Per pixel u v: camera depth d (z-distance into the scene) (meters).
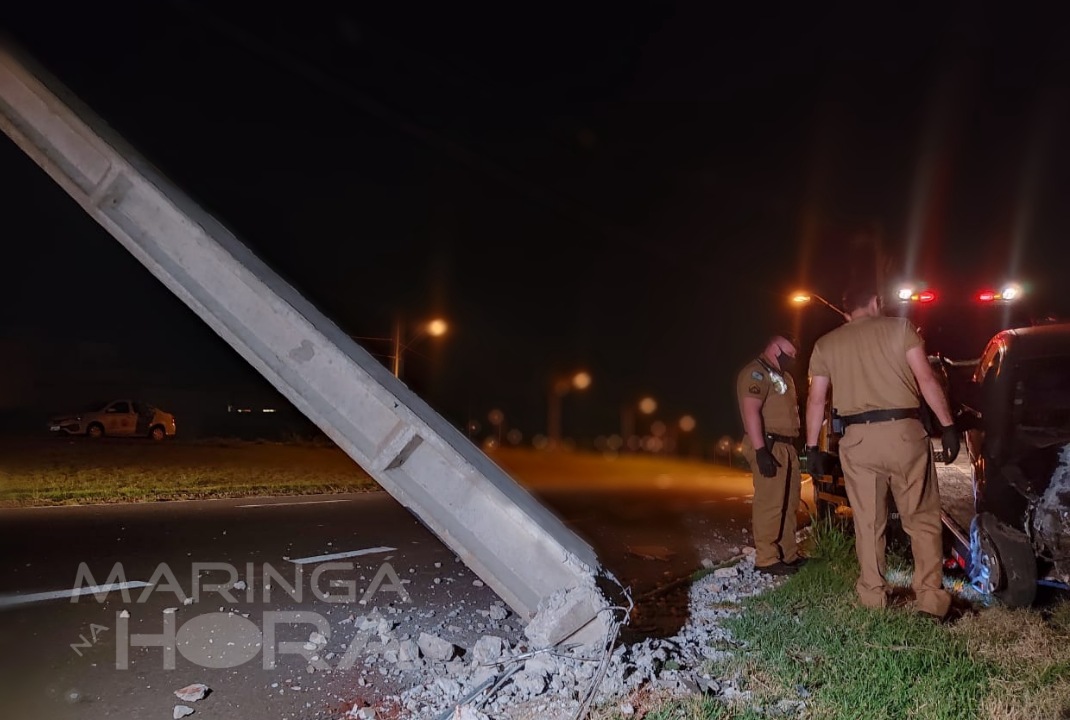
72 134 5.55
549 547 4.76
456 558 8.45
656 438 59.34
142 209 5.49
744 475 28.25
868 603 5.36
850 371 5.31
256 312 5.25
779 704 4.03
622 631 4.77
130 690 4.70
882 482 5.31
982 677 4.24
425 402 5.81
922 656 4.51
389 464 4.99
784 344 7.01
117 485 14.72
